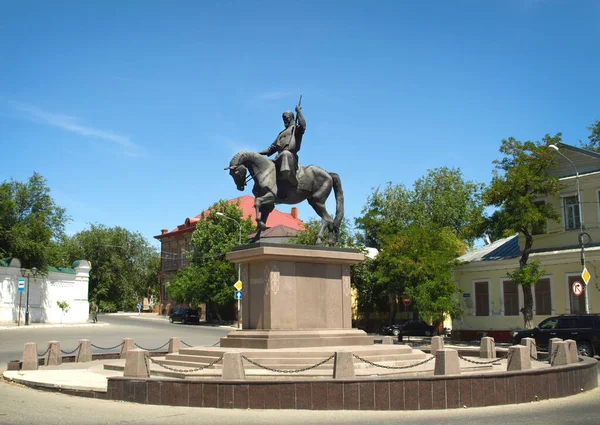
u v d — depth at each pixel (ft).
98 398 42.65
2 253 151.53
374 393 38.14
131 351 43.78
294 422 33.76
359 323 177.99
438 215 187.62
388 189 184.96
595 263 104.63
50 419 34.83
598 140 190.90
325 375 43.62
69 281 172.14
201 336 127.65
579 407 38.93
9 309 149.59
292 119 56.18
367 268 167.22
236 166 52.37
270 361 45.80
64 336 120.47
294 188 55.26
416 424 32.83
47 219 167.22
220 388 38.86
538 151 105.91
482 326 124.36
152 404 40.19
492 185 107.86
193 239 205.16
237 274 195.52
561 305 109.40
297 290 51.65
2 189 158.51
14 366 57.57
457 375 39.24
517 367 46.73
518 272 104.99
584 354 81.76
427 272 112.98
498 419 34.27
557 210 114.52
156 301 339.57
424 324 152.25
